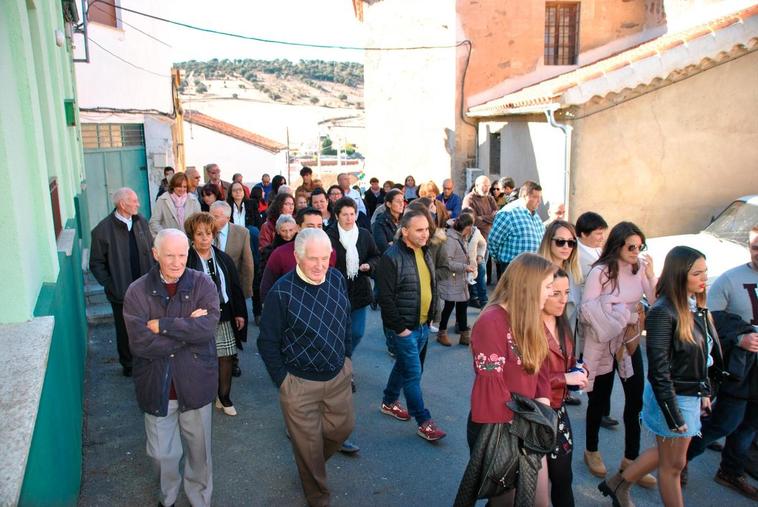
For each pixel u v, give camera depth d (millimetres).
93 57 13953
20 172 3523
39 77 5504
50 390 3119
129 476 4668
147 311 3770
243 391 6352
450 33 16047
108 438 5270
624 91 9961
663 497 3879
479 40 16000
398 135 19188
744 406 4328
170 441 3930
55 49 7145
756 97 10164
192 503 4070
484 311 3359
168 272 3746
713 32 9648
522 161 12609
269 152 36469
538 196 7574
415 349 5160
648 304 4988
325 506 4207
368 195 14102
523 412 3156
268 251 6598
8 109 3275
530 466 3195
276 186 12359
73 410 4328
